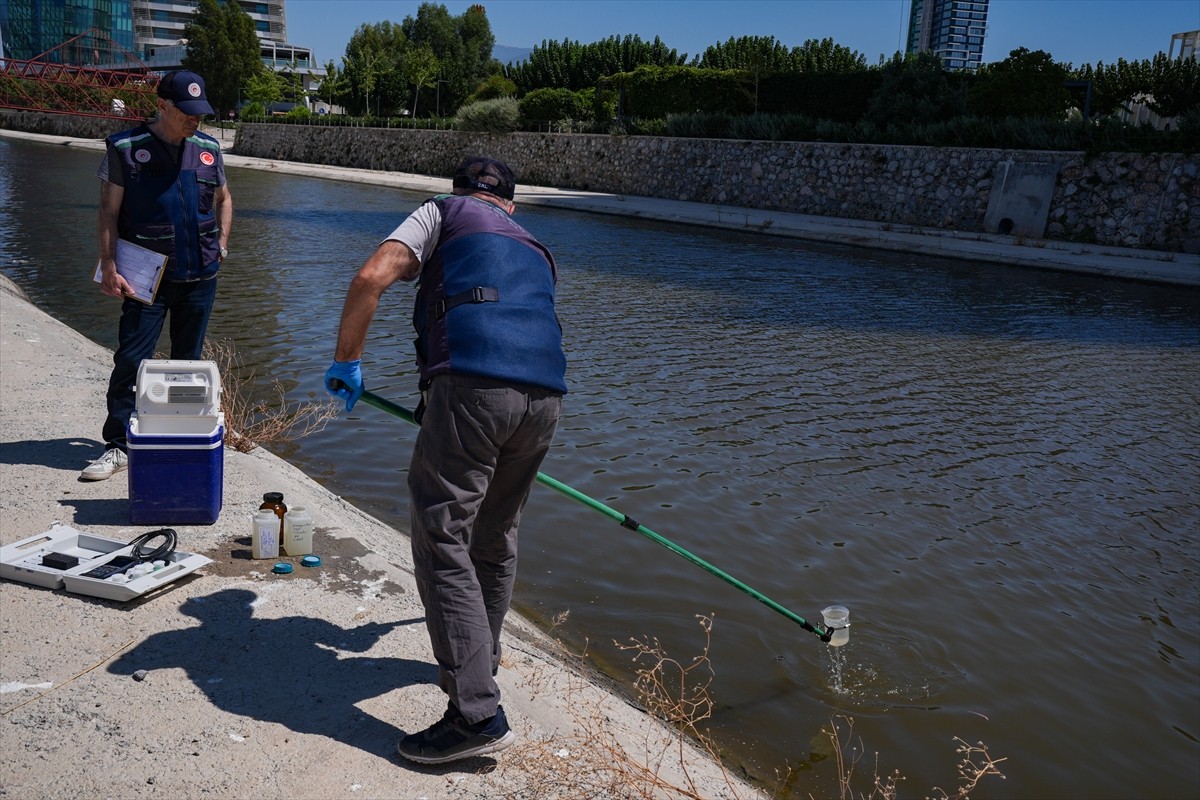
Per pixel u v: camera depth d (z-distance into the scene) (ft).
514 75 182.70
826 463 23.62
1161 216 73.46
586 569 17.03
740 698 13.29
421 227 8.82
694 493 21.07
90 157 160.15
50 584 11.68
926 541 19.30
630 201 105.50
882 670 14.38
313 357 31.81
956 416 28.50
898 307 47.83
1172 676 14.88
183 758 8.73
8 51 412.36
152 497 13.48
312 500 15.74
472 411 8.27
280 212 84.12
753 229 83.51
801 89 110.42
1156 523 20.89
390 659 10.72
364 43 279.08
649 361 33.63
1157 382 33.91
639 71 126.62
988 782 12.00
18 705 9.36
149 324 15.06
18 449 16.34
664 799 9.14
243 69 272.72
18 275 44.80
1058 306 50.14
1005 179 81.87
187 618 11.23
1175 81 88.38
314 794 8.38
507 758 9.16
